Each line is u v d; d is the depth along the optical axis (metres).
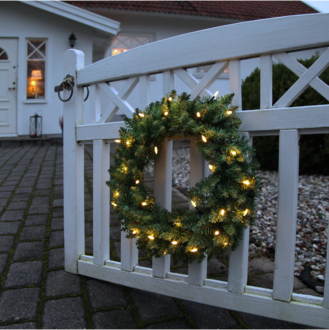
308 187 3.91
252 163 1.41
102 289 1.89
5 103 9.01
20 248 2.41
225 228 1.36
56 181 4.46
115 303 1.75
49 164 5.67
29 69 9.01
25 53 8.92
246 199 1.40
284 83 4.45
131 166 1.55
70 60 2.05
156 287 1.78
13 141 8.16
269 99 1.43
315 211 3.11
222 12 10.72
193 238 1.40
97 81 1.94
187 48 1.59
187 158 6.29
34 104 9.04
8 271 2.08
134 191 1.53
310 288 1.92
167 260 1.78
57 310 1.68
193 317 1.63
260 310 1.52
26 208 3.33
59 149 7.55
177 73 1.65
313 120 1.33
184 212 1.52
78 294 1.83
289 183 1.40
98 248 1.96
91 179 4.41
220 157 1.34
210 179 1.38
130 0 10.21
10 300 1.76
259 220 2.98
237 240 1.49
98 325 1.57
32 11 8.82
